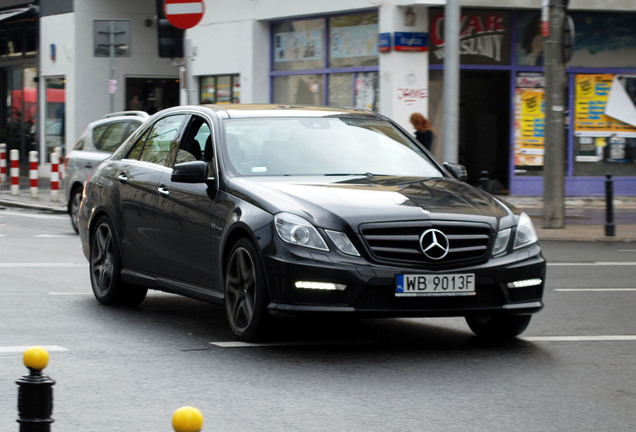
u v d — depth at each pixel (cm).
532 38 4281
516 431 1023
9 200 4516
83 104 6112
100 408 1101
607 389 1210
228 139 1573
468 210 1410
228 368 1298
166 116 1773
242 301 1444
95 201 1841
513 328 1498
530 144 4306
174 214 1599
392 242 1352
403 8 4025
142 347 1430
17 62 6688
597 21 4375
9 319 1645
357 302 1334
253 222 1399
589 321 1708
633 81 4428
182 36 3512
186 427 570
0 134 6719
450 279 1354
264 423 1043
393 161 1620
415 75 4056
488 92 4269
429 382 1234
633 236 3188
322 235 1345
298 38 4647
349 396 1159
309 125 1644
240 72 4906
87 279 2138
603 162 4416
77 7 6069
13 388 1181
